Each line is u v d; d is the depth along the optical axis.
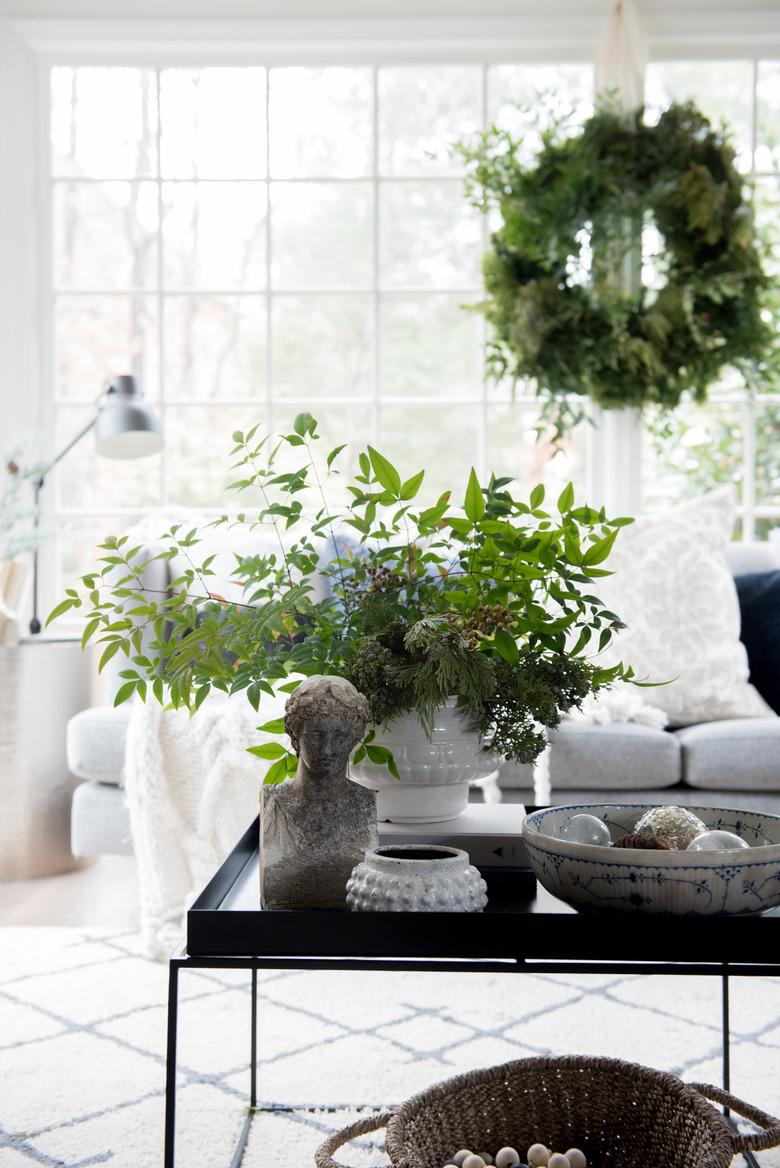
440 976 2.49
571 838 1.47
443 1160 1.48
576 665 1.55
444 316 4.18
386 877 1.27
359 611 1.56
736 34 4.08
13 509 3.53
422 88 4.15
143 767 2.64
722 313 3.85
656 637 3.09
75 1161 1.67
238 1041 2.12
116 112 4.18
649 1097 1.48
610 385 3.86
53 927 2.84
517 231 3.87
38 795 3.30
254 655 1.54
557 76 4.15
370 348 4.19
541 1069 1.53
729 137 3.83
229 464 4.21
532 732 1.53
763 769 2.76
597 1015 2.24
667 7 4.07
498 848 1.53
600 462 4.14
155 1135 1.75
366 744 1.54
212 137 4.18
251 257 4.20
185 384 4.22
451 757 1.57
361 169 4.17
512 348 3.88
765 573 3.36
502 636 1.49
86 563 4.20
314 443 4.20
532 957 1.22
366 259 4.18
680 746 2.82
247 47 4.12
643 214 3.83
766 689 3.20
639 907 1.26
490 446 4.18
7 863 3.28
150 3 4.11
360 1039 2.12
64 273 4.22
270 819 1.36
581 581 1.55
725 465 4.14
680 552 3.22
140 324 4.22
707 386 3.90
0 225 4.11
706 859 1.23
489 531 1.52
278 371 4.21
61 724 3.35
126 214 4.20
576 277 3.87
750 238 3.81
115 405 3.48
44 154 4.19
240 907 1.36
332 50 4.14
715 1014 2.25
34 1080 1.95
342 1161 1.67
